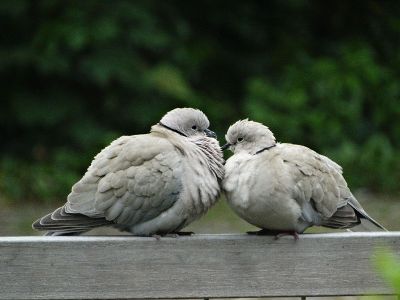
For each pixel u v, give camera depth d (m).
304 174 5.46
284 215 5.35
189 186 5.54
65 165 15.80
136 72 16.02
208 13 18.48
